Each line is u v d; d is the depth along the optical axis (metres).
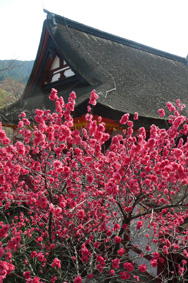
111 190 2.31
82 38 10.11
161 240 4.29
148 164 2.87
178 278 4.18
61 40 8.90
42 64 9.41
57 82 8.95
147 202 4.01
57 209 2.23
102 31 11.33
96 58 9.14
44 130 2.99
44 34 8.61
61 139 3.00
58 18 9.84
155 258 3.58
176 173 2.67
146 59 11.47
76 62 8.27
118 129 6.01
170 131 2.98
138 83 8.30
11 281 4.43
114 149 3.41
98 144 3.02
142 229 4.72
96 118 5.43
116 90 7.00
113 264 2.79
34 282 2.58
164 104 7.29
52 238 4.61
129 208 3.38
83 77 7.25
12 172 3.58
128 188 3.43
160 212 4.05
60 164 2.61
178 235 4.06
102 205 4.58
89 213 4.51
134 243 5.25
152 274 4.97
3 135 2.63
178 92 9.06
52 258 4.73
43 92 10.03
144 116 5.66
